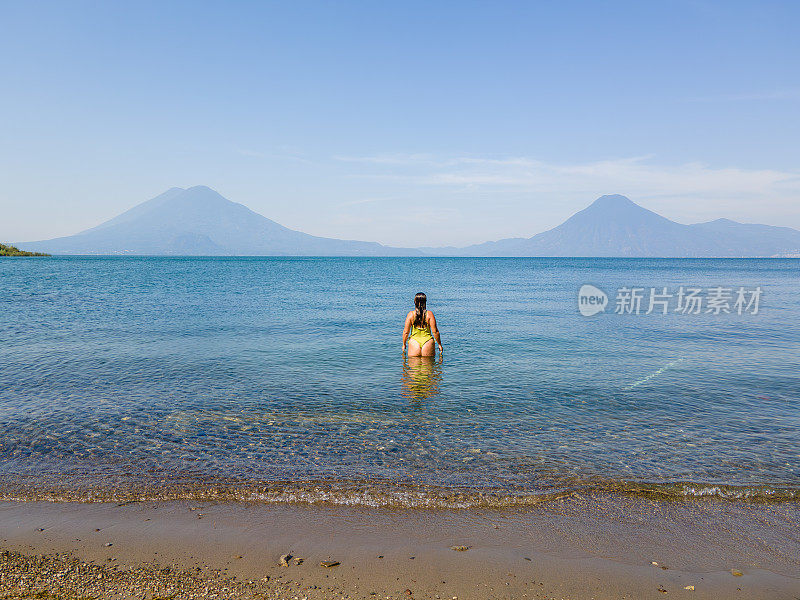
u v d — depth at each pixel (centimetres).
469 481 618
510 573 444
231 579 434
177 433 776
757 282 6244
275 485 607
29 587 420
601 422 833
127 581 430
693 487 604
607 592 418
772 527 520
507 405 926
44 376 1142
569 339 1716
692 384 1090
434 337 1387
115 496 583
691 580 435
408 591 418
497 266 14900
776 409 908
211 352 1434
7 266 9606
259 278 6397
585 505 564
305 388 1041
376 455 694
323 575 440
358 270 10425
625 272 10044
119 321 2098
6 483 611
